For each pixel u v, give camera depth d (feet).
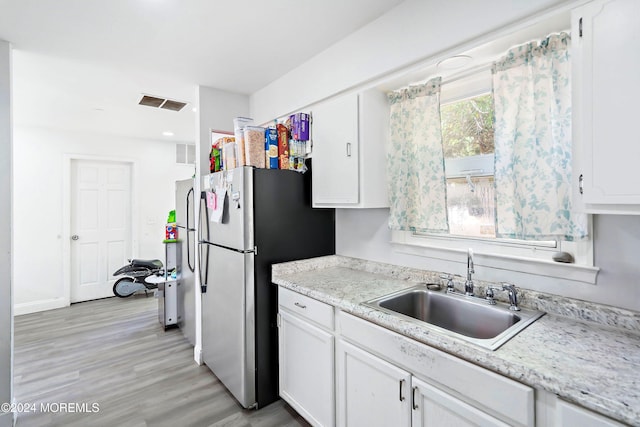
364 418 4.71
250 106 9.95
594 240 4.12
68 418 6.30
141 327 11.20
